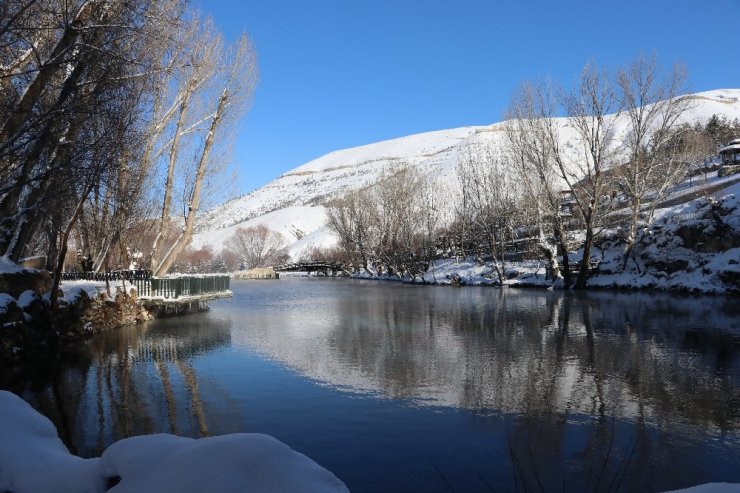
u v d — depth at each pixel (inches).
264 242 3909.9
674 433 306.8
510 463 267.0
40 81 473.1
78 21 446.9
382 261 2459.4
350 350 567.2
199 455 107.9
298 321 837.2
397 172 2600.9
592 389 397.1
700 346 550.6
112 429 321.1
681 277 1155.3
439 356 525.3
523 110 1439.5
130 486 108.0
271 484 99.9
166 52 647.8
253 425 324.5
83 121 478.3
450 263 2059.5
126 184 828.6
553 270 1395.2
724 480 247.8
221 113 1042.7
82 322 675.4
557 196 1395.2
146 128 809.5
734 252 1088.2
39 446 154.1
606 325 708.7
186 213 1051.9
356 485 244.2
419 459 272.1
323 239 3858.3
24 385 428.1
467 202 2180.1
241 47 1052.5
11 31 391.2
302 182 7372.1
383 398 380.2
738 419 329.7
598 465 264.5
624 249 1385.3
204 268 3538.4
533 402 367.2
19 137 462.0
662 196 1352.1
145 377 452.4
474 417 336.5
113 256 1098.1
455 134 7347.4
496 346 575.5
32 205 569.9
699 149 1664.6
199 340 652.7
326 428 317.4
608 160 1577.3
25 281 572.7
